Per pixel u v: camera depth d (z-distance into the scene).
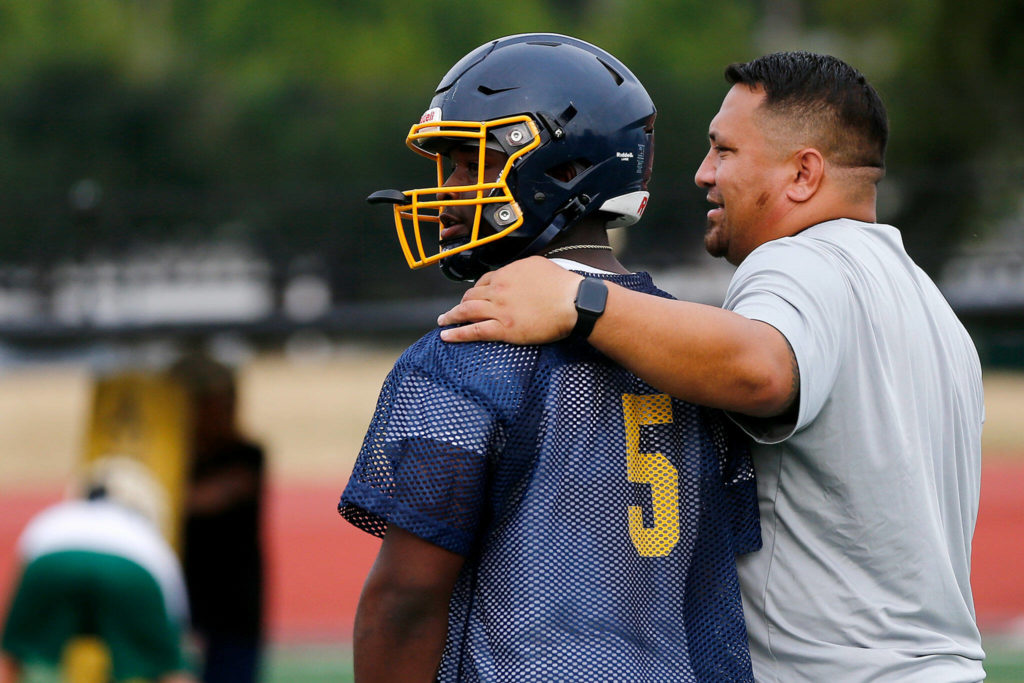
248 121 92.00
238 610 18.08
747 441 7.88
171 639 14.80
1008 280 45.34
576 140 7.54
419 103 91.81
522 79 7.55
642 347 6.90
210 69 99.19
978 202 45.38
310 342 58.69
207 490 17.77
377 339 59.69
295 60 99.38
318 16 101.56
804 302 7.34
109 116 92.25
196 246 50.25
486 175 7.60
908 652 7.57
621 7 106.62
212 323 47.47
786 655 7.75
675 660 7.21
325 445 42.53
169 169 92.00
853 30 88.44
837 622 7.64
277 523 32.06
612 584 7.10
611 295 6.97
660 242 47.69
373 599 7.16
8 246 48.72
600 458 7.20
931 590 7.67
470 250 7.81
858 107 8.21
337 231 50.47
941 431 7.99
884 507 7.59
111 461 15.83
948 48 65.44
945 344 8.13
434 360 7.20
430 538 6.96
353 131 90.75
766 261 7.68
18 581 14.66
